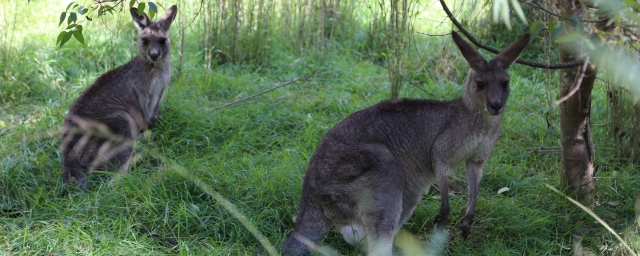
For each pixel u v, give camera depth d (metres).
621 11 3.06
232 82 7.97
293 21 9.18
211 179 5.78
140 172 5.96
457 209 5.70
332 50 9.09
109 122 6.31
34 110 7.14
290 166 6.06
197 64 8.30
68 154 5.94
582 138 5.71
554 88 8.06
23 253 4.58
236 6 8.45
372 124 5.11
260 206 5.52
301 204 5.05
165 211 5.23
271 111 7.27
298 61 8.65
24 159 6.04
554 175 6.32
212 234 5.16
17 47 8.05
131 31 7.87
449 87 8.03
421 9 9.91
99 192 5.50
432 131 5.19
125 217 5.17
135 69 6.75
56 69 7.86
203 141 6.71
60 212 5.21
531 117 7.48
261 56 8.70
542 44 8.07
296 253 4.88
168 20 7.02
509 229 5.41
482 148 5.20
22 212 5.20
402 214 5.27
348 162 4.91
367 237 4.91
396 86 7.38
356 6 9.54
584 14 4.33
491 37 9.02
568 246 5.25
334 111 7.55
